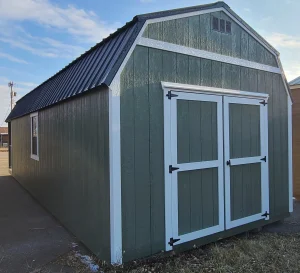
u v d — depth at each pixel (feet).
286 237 13.17
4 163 52.75
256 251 11.22
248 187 13.74
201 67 11.85
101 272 9.64
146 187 10.16
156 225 10.41
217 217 12.37
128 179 9.70
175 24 11.05
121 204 9.52
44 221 16.10
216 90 12.23
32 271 9.94
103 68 10.28
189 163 11.35
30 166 23.91
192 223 11.48
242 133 13.47
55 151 16.12
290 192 16.08
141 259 10.01
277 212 15.24
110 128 9.35
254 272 9.54
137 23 10.11
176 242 10.89
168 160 10.72
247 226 13.57
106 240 9.80
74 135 12.81
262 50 14.55
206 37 12.09
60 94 14.58
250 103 13.84
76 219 12.88
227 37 12.91
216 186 12.37
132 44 9.77
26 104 26.84
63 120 14.49
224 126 12.68
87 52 13.85
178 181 11.05
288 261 10.26
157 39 10.48
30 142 23.86
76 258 10.95
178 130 11.07
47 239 13.15
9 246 12.35
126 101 9.66
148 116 10.22
